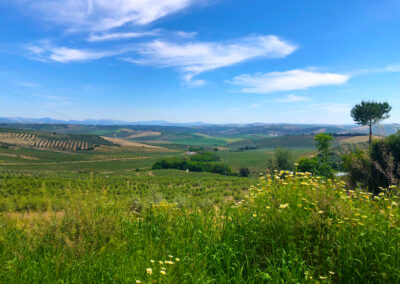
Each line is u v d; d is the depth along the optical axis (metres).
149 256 3.21
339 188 4.41
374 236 2.90
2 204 14.75
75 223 3.70
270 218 3.55
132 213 4.94
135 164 165.38
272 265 2.96
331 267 2.76
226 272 2.95
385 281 2.49
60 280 2.76
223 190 47.75
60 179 56.75
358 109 42.06
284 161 28.08
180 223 4.15
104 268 2.93
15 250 3.43
